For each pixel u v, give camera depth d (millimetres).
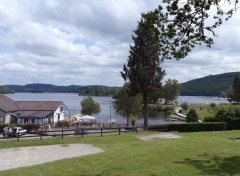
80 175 15297
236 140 32281
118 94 69938
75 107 172375
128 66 61500
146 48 59938
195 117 61094
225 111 51781
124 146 27578
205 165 16844
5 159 25828
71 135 41281
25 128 54719
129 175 14828
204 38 13430
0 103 67875
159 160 18422
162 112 136125
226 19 13641
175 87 172000
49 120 72562
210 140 29203
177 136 40125
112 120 84188
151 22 13172
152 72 60094
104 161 18703
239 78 141500
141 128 52938
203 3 12891
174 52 13656
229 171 15453
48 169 16906
